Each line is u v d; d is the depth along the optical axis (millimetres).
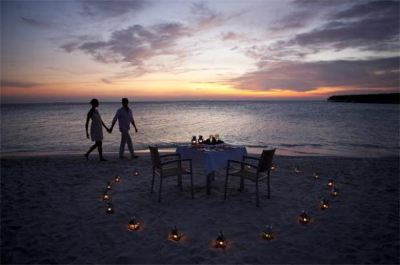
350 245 3914
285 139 17656
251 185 6855
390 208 5344
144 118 41781
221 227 4473
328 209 5285
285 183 7059
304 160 10133
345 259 3557
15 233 4266
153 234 4227
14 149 14055
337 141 16734
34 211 5148
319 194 6180
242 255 3631
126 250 3756
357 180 7363
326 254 3672
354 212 5137
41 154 12219
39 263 3449
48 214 5008
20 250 3764
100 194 6129
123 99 9734
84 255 3631
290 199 5840
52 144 15844
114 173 7984
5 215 4953
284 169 8648
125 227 4469
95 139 9477
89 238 4105
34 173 7984
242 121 33312
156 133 21344
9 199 5801
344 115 45438
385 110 66375
